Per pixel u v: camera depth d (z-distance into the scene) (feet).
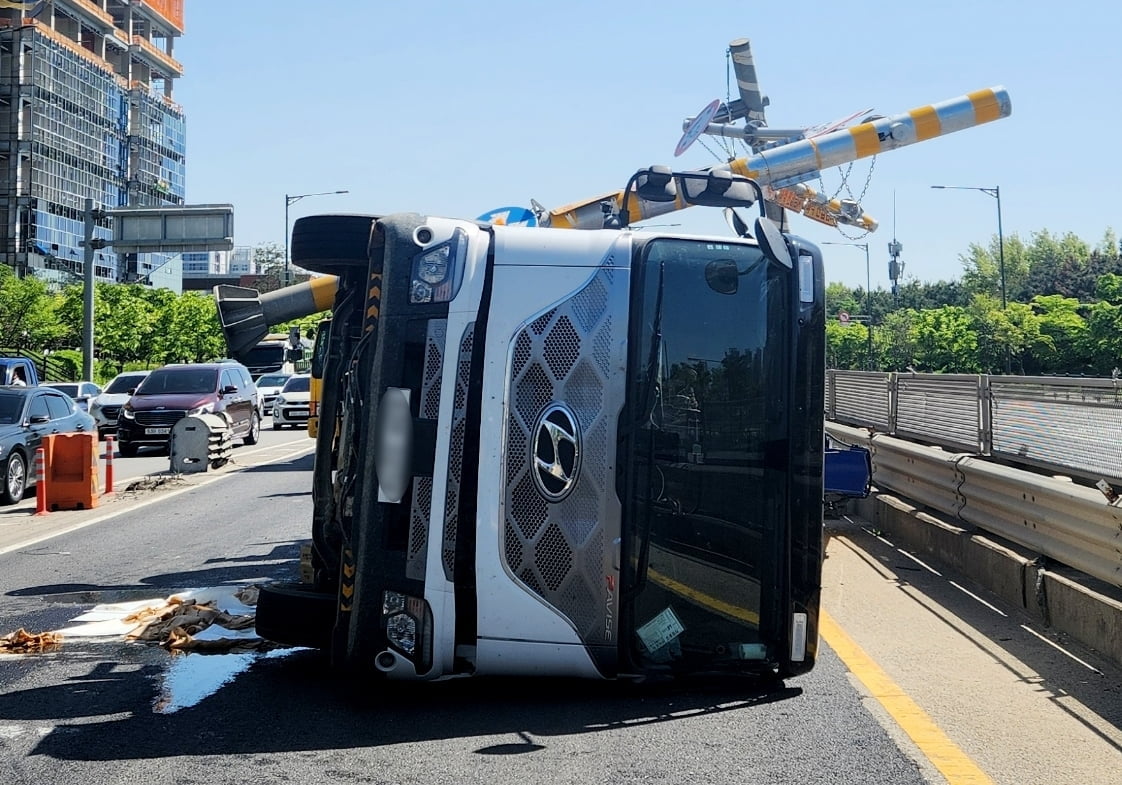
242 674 21.08
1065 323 206.59
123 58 431.84
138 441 81.87
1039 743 16.75
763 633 18.67
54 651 23.20
